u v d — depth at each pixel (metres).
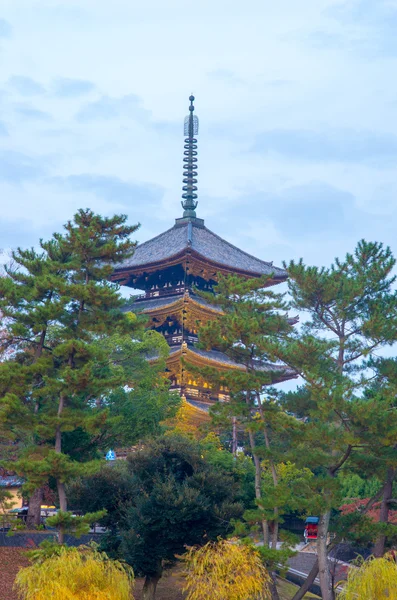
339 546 73.12
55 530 72.38
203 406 115.69
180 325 122.62
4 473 74.00
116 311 63.94
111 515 63.22
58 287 60.91
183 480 63.56
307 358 57.75
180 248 123.62
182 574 56.72
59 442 60.16
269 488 55.56
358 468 59.25
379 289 61.16
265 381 60.75
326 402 54.09
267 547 55.22
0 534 66.75
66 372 58.03
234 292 62.94
